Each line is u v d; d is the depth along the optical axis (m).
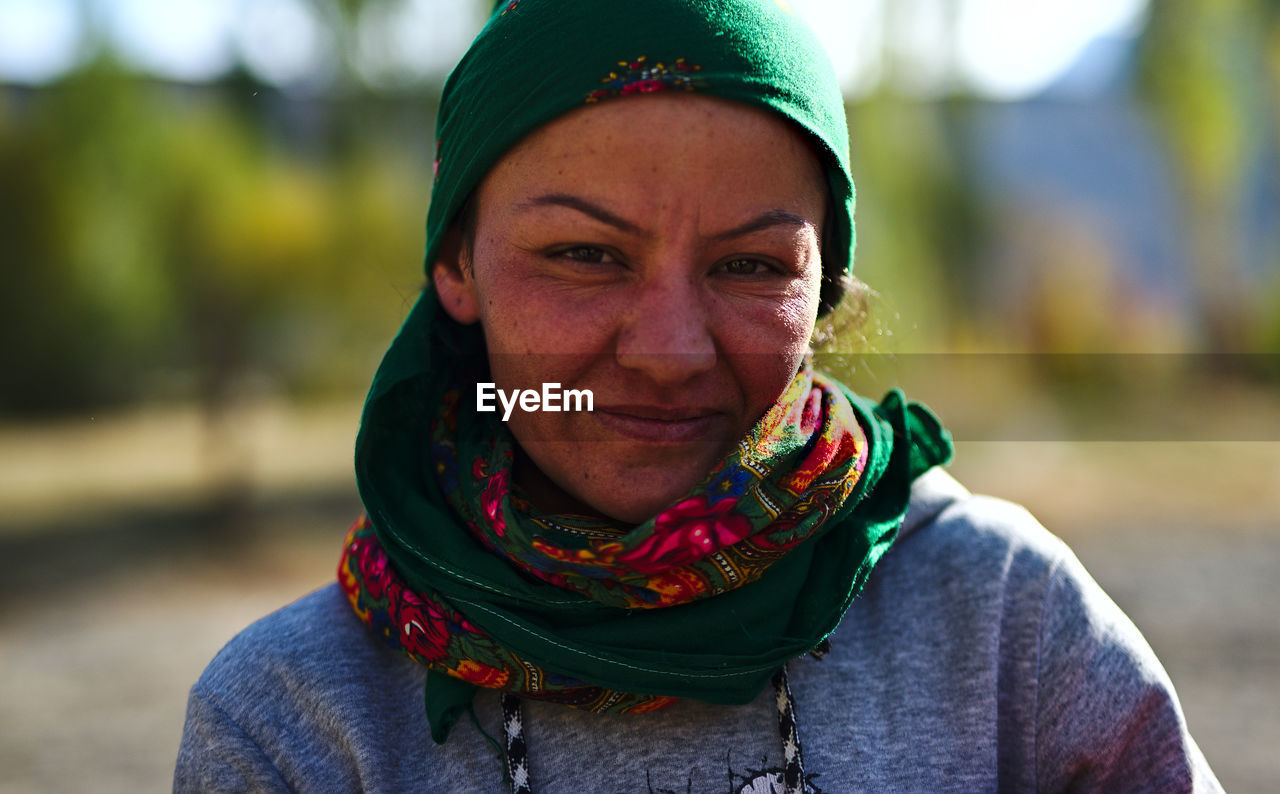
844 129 1.21
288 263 10.62
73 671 6.28
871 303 1.43
